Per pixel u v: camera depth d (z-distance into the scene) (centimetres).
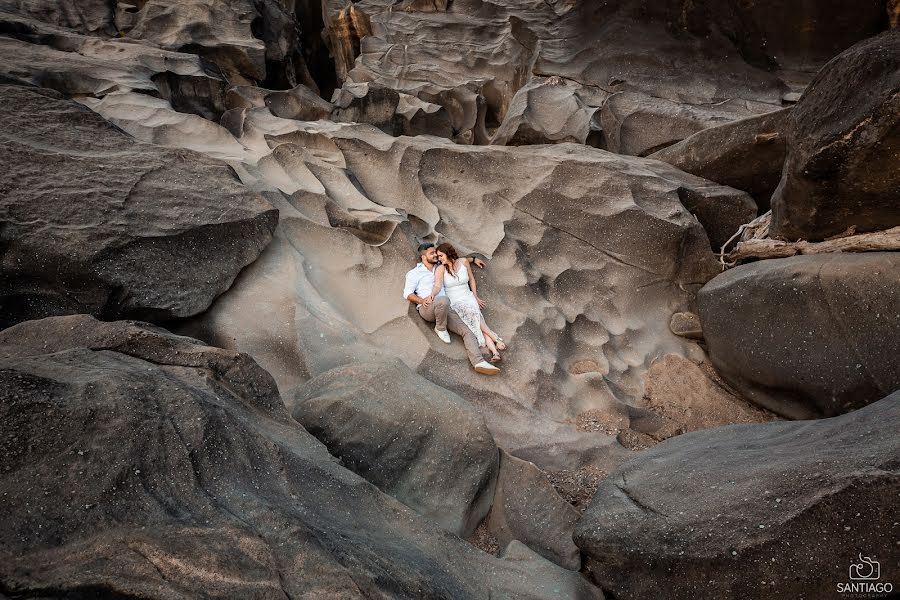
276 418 330
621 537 312
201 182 509
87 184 456
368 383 386
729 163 629
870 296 414
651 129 827
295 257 519
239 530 225
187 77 755
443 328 498
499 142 846
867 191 427
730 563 269
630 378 530
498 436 447
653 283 592
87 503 220
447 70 1145
